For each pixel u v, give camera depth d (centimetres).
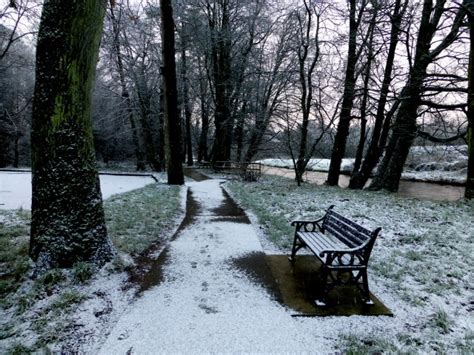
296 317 329
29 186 1467
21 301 329
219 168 2373
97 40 413
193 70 2681
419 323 323
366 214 779
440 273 436
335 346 280
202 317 321
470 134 977
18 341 271
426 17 1148
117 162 3491
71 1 373
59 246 401
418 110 1370
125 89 2342
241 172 1844
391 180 1313
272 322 316
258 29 2252
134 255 498
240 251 536
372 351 271
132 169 2906
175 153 1459
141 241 558
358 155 1543
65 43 380
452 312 343
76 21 379
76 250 408
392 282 416
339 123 1562
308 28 1534
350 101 1465
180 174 1487
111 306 340
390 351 271
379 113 1417
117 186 1552
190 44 2369
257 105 2294
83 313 321
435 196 1554
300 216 773
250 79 2327
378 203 929
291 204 924
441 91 1064
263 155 2591
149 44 2180
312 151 1620
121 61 2131
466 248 524
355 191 1254
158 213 777
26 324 296
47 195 401
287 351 270
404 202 950
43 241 402
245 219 785
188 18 2162
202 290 384
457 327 314
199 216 818
